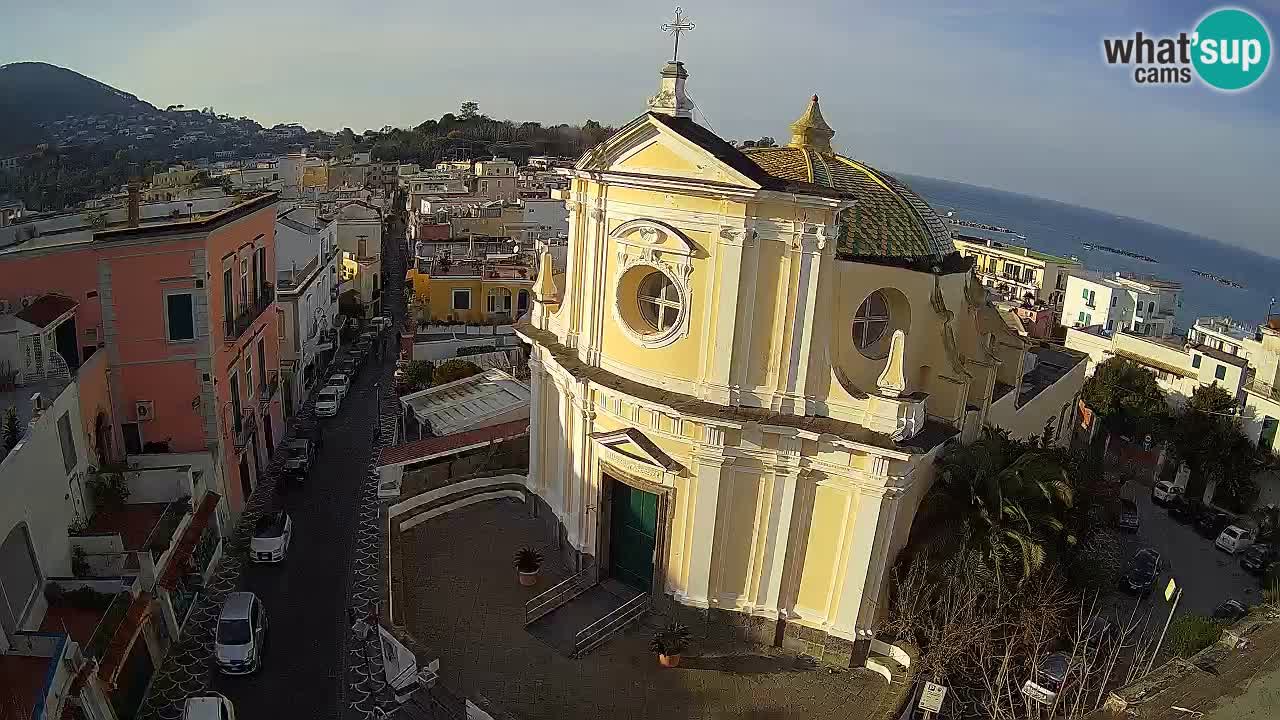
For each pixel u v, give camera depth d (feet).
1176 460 171.22
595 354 89.61
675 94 80.38
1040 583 81.30
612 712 75.36
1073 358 146.20
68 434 90.94
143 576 85.76
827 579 82.07
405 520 106.63
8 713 60.75
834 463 78.38
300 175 375.25
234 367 123.95
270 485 136.46
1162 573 133.59
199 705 74.54
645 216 81.46
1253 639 89.51
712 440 80.38
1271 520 149.38
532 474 108.47
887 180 92.12
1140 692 79.20
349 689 84.79
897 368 74.28
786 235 75.41
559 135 643.04
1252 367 186.70
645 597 90.12
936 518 85.35
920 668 78.18
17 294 100.53
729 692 78.48
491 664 80.89
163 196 162.09
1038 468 85.61
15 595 72.90
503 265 225.97
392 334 250.16
